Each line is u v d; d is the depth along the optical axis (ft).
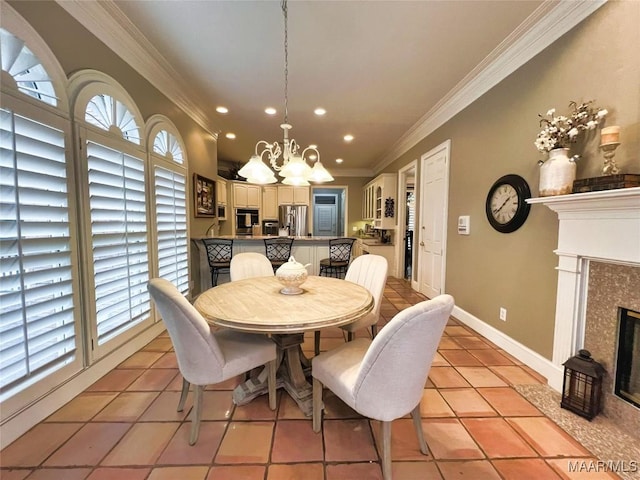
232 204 23.11
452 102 11.08
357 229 26.21
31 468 4.33
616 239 5.06
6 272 4.64
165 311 4.44
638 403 4.96
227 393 6.30
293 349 6.34
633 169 5.05
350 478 4.24
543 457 4.63
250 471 4.34
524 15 6.59
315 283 7.43
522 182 7.58
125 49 7.58
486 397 6.20
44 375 5.32
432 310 3.66
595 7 5.65
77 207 6.10
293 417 5.55
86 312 6.31
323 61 8.66
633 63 5.01
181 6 6.42
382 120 13.50
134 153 7.97
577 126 5.82
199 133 13.10
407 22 6.88
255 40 7.66
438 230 12.87
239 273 8.69
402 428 5.29
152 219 8.91
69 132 5.86
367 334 9.74
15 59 4.81
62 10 5.74
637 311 4.91
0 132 4.54
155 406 5.80
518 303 7.90
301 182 7.97
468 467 4.45
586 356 5.58
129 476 4.22
